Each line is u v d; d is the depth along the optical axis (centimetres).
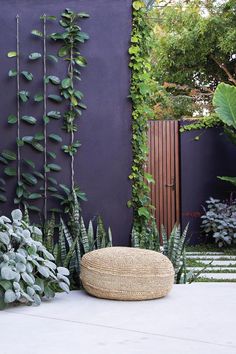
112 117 422
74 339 242
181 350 225
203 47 1095
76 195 409
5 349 227
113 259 328
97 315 289
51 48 422
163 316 286
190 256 691
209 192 809
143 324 269
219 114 730
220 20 1065
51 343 236
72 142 419
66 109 421
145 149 422
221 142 810
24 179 415
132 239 401
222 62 1132
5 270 305
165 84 1144
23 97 415
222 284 387
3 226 338
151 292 324
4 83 421
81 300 328
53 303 321
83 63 420
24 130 419
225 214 770
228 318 281
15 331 257
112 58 423
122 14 423
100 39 423
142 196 421
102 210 419
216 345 232
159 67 1158
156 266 326
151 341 239
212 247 777
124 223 419
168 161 816
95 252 346
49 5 421
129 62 422
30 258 323
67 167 420
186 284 386
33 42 422
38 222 415
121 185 421
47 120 414
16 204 416
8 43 422
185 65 1156
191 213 808
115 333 252
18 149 417
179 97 1155
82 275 346
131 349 226
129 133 422
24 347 230
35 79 421
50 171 418
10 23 422
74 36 418
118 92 422
